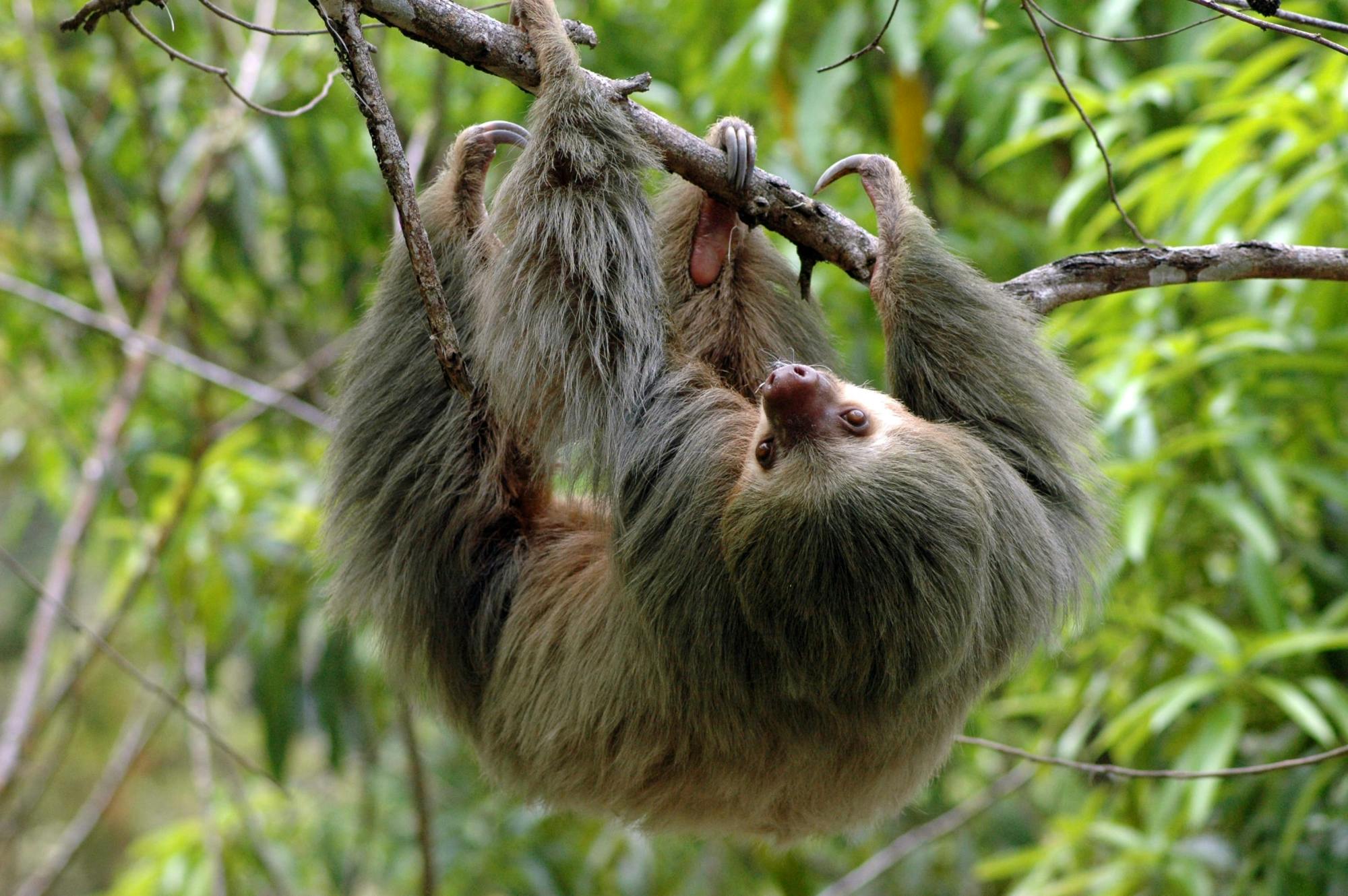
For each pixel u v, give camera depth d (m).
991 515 6.40
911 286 7.13
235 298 17.73
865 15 13.45
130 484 15.17
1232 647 10.12
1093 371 10.92
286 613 13.93
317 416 12.27
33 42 13.34
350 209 15.52
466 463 7.86
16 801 14.84
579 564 7.70
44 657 11.87
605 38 14.95
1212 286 11.35
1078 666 12.79
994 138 14.41
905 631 6.13
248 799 15.53
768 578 6.16
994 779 14.73
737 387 7.91
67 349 16.42
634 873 15.32
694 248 7.49
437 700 8.12
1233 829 11.31
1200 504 10.95
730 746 6.77
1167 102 12.34
